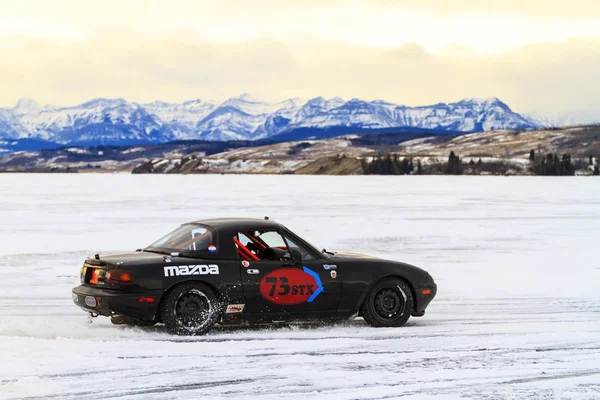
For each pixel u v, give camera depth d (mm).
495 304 13133
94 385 7285
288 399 6945
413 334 10242
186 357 8492
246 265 9977
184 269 9648
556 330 10664
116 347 8836
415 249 22297
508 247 23047
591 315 12086
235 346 9148
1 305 12570
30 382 7285
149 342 9156
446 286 15289
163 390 7191
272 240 10617
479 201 49719
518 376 7969
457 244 23688
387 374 7957
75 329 9781
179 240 10234
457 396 7156
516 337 10086
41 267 17531
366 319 10727
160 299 9547
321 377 7766
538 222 32375
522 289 14914
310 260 10422
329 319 11219
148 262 9578
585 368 8367
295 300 10188
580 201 50094
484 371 8156
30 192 62062
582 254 21453
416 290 10867
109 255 10172
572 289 14945
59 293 13891
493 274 17234
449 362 8555
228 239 10070
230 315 9938
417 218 34188
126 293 9383
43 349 8539
